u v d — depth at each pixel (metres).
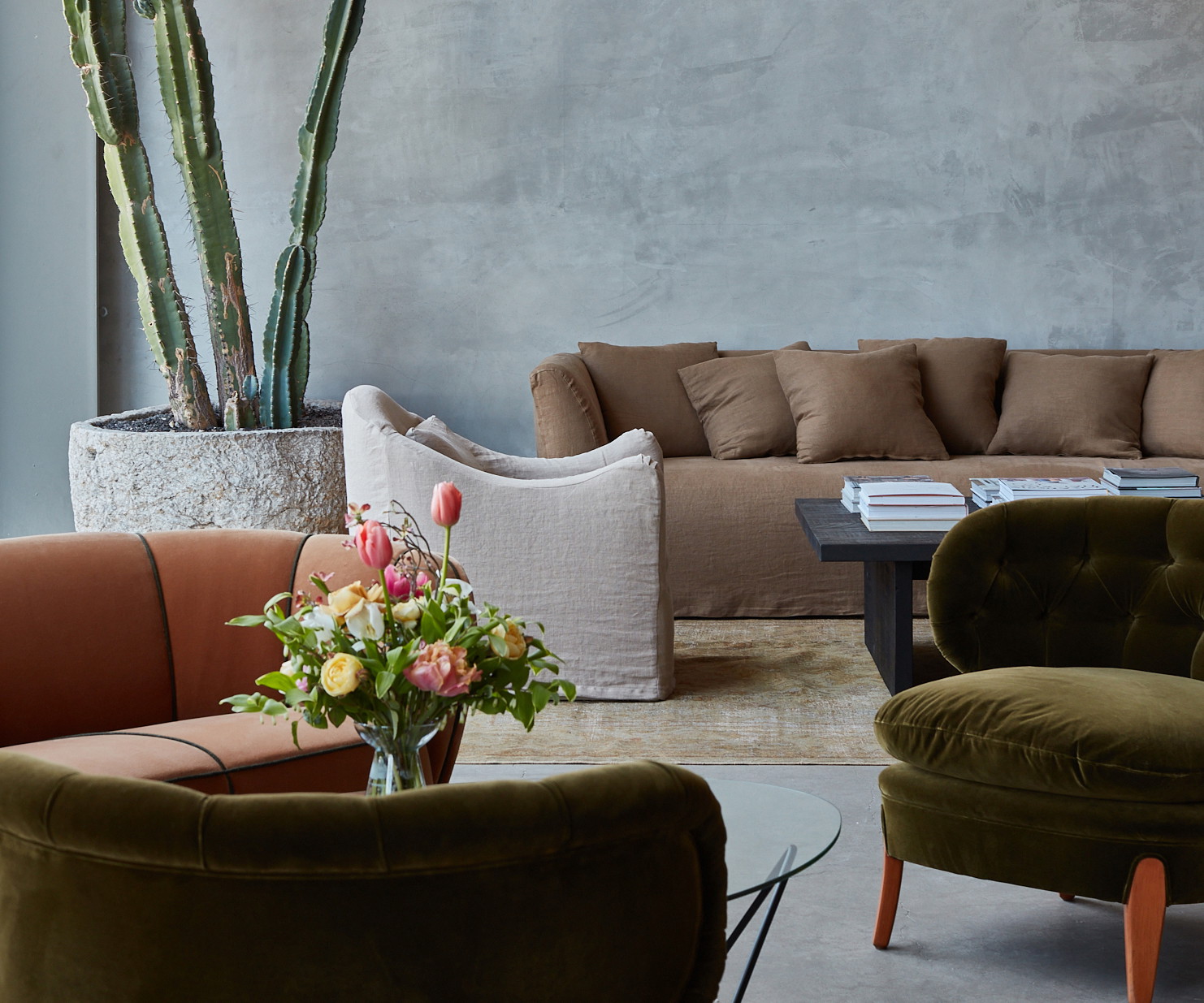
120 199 4.33
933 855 1.92
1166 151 5.08
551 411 4.37
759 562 4.20
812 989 1.85
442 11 5.22
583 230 5.27
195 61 4.27
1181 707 1.84
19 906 0.87
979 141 5.12
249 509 4.34
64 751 1.79
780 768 2.80
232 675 2.16
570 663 3.29
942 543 2.27
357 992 0.82
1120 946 2.00
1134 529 2.22
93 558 2.12
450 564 1.88
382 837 0.79
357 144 5.31
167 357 4.48
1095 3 5.04
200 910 0.81
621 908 0.88
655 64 5.17
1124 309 5.16
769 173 5.18
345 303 5.41
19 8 4.97
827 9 5.10
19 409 5.15
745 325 5.26
